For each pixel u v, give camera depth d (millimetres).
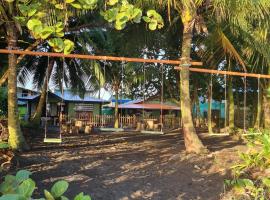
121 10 3590
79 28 15742
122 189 7387
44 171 8445
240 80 22266
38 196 6414
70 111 40781
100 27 15523
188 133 11312
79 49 20266
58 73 24734
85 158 10352
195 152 11039
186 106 11484
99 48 20281
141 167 9414
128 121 33562
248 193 6910
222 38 12742
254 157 8508
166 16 13281
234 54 12875
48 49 19500
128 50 14648
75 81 25062
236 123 27188
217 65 17891
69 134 20328
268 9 11625
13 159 9227
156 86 26047
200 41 15688
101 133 21562
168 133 20188
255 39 13055
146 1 9570
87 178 8000
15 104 12094
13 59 12219
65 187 2254
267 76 9445
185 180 8258
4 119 15438
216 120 27266
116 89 27203
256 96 23609
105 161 9969
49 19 3650
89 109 41719
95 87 24797
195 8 10766
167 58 19094
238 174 7977
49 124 30672
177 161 10109
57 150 12133
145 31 13414
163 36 15633
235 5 10352
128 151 12016
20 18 3422
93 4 3514
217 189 7508
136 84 26062
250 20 12164
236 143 13992
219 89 26375
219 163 9453
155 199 6949
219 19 11219
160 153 11461
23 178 2277
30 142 14469
